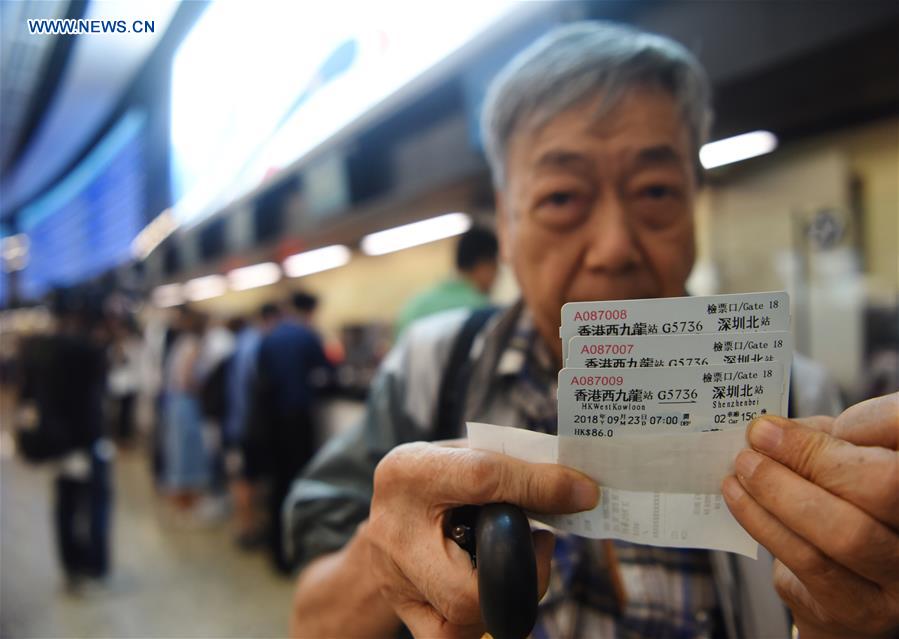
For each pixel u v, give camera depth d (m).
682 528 0.33
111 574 2.51
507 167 0.58
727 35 1.45
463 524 0.34
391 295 4.87
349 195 2.56
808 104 1.67
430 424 0.61
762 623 0.48
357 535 0.47
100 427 2.47
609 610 0.52
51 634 1.99
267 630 2.01
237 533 2.99
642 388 0.32
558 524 0.35
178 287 5.97
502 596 0.29
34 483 3.97
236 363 3.06
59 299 2.52
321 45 1.38
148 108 2.11
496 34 1.31
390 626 0.45
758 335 0.31
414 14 1.40
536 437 0.34
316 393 2.69
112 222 3.18
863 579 0.28
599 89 0.49
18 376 2.45
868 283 2.29
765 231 2.45
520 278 0.57
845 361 2.27
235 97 1.71
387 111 1.55
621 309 0.32
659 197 0.51
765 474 0.29
